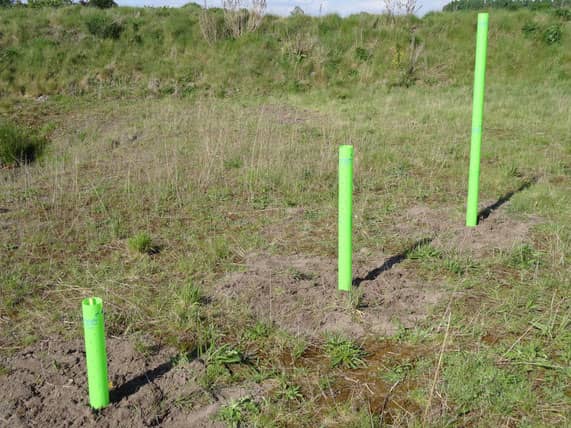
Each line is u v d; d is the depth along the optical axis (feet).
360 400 10.25
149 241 17.46
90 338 9.57
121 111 42.34
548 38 56.18
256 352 11.87
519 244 16.90
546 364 10.94
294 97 47.60
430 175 25.23
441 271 15.43
